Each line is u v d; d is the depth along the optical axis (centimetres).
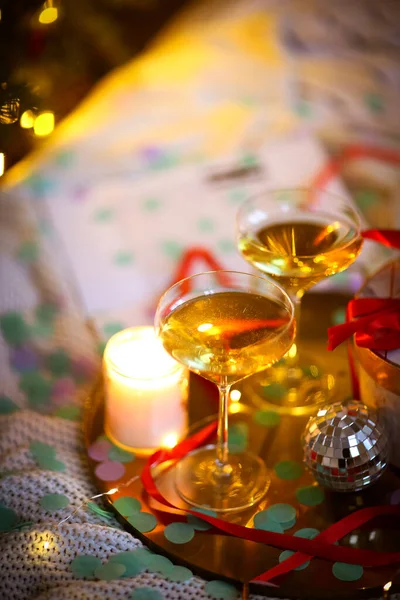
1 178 114
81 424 88
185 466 83
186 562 74
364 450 76
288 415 87
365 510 75
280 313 77
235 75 133
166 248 106
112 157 118
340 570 73
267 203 92
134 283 103
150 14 175
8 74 101
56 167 116
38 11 110
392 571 73
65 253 106
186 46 140
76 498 80
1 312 102
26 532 77
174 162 118
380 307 80
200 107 127
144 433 83
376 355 77
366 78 131
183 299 78
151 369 85
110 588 72
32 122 101
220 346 74
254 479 81
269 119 124
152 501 79
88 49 134
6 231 108
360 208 109
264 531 74
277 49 138
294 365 92
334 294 98
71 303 103
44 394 94
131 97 129
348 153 118
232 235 108
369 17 144
